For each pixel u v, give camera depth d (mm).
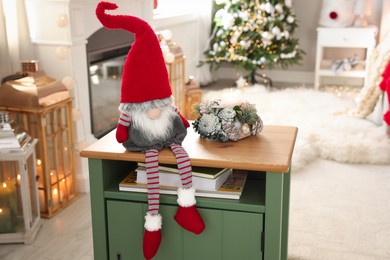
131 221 1641
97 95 3281
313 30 5809
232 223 1558
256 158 1521
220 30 5336
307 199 2742
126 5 3309
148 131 1557
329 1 5273
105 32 3230
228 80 6004
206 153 1577
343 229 2396
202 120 1677
